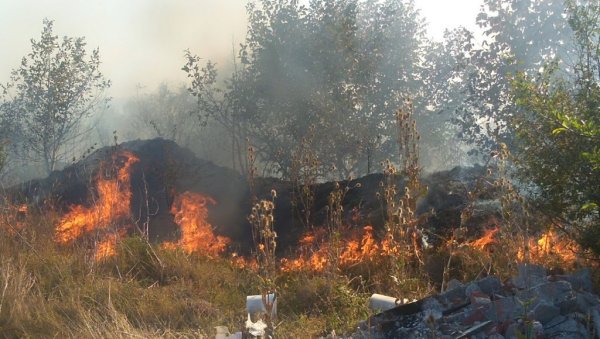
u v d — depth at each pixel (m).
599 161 5.65
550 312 4.87
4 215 8.96
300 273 8.04
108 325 6.05
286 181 14.38
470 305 5.23
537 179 6.55
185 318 6.64
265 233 5.94
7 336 5.98
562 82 7.10
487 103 13.57
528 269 5.35
